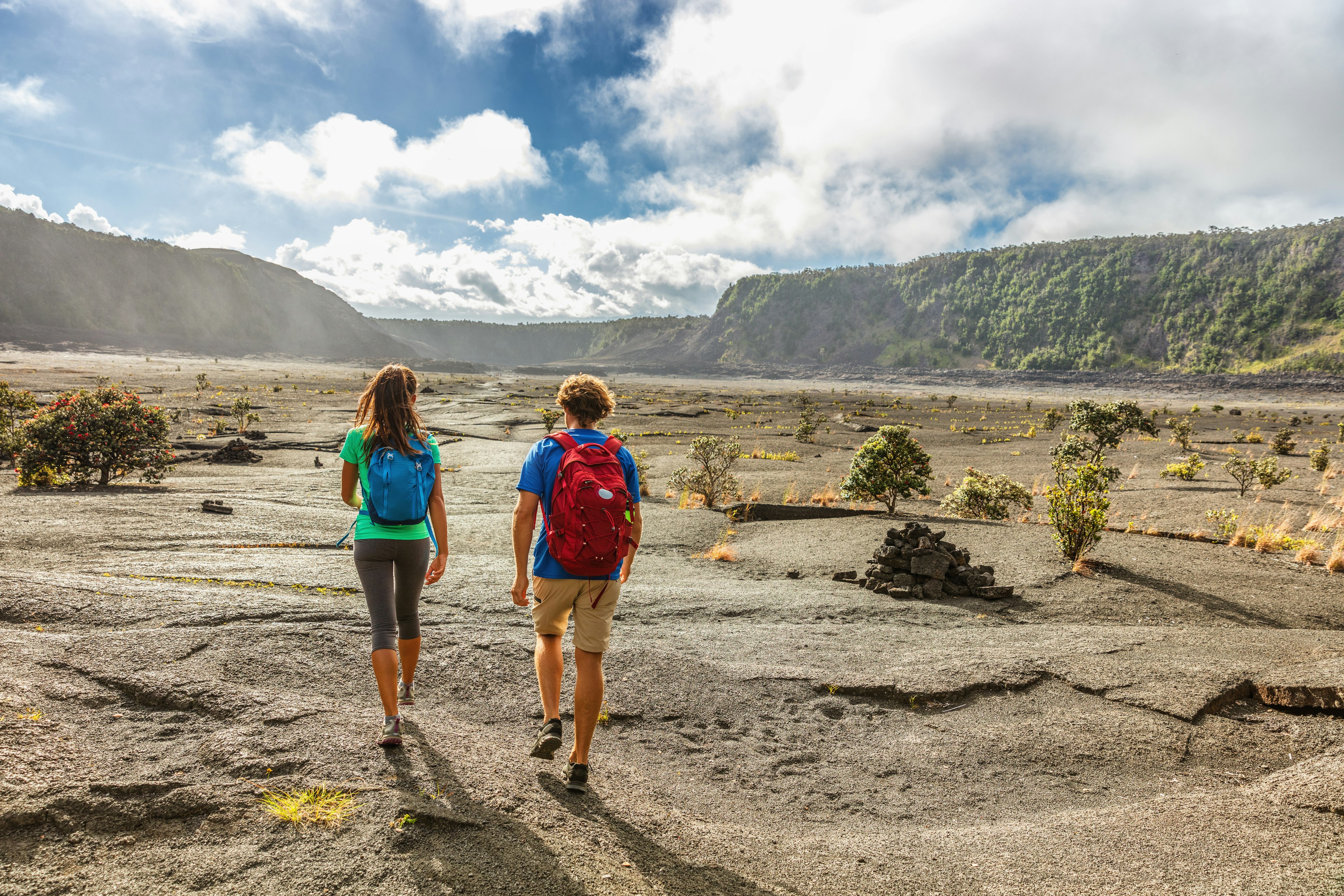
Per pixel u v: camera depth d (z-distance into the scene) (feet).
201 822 7.54
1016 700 15.61
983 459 110.63
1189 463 82.43
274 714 10.30
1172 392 622.95
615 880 7.59
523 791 9.15
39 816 7.20
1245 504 56.70
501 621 20.33
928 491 50.60
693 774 11.85
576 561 9.12
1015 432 174.19
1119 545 35.53
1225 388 618.03
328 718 10.36
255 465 96.68
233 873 6.82
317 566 25.39
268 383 330.13
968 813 11.01
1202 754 13.08
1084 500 32.07
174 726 10.00
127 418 51.90
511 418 184.55
